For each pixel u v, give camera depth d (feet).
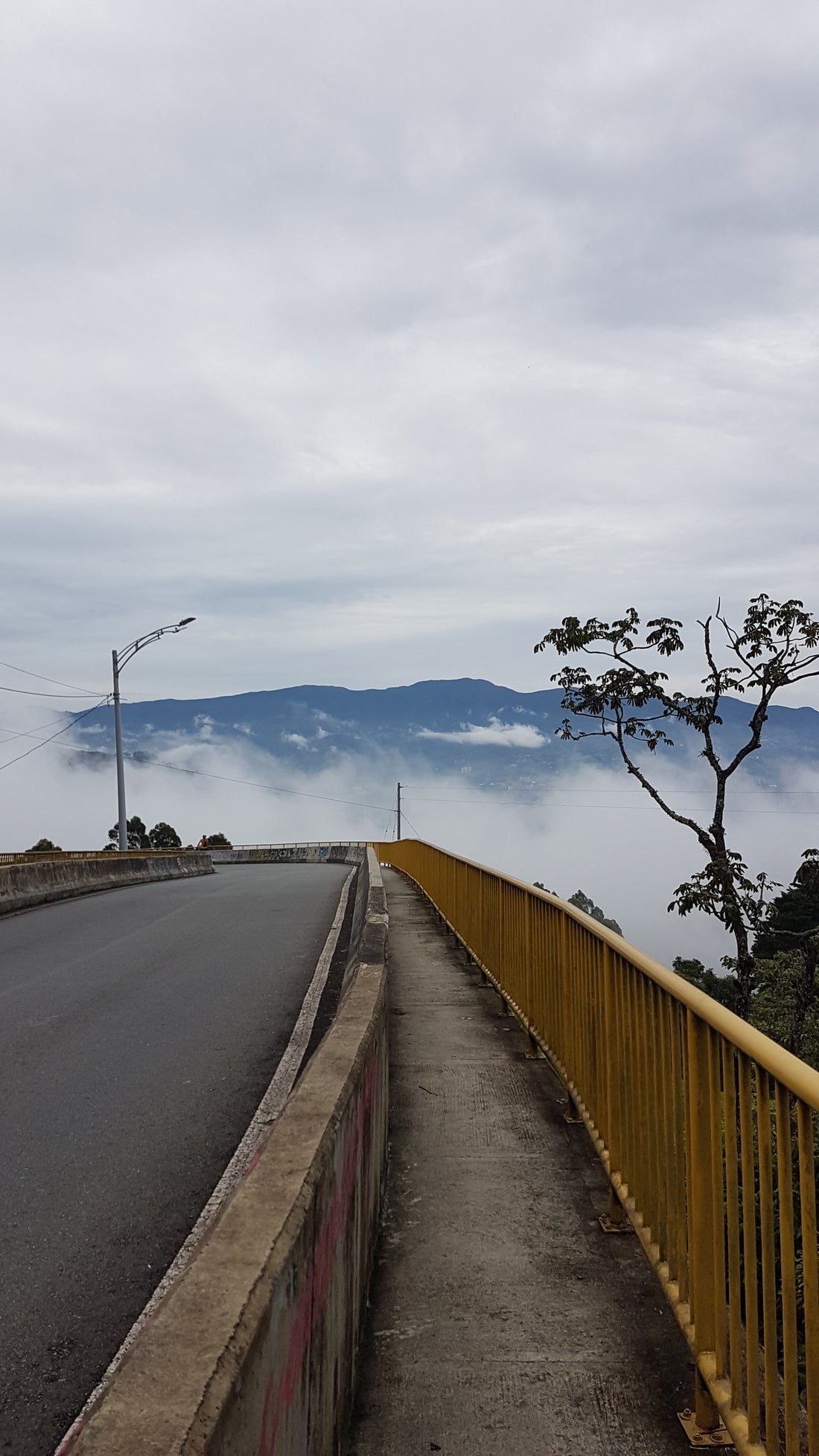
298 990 31.99
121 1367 5.42
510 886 27.99
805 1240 7.45
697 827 48.85
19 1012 28.71
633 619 50.88
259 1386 5.94
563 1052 20.03
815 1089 7.00
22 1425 10.09
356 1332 11.12
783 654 48.55
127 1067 22.95
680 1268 11.11
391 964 38.99
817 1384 7.26
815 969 42.83
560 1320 12.43
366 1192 12.82
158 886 83.10
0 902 57.67
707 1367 9.95
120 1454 4.69
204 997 30.89
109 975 34.65
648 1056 12.77
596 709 51.11
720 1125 10.00
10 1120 19.31
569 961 19.36
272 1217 7.39
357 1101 11.87
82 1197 15.71
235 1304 6.07
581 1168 17.37
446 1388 11.03
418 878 78.64
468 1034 26.96
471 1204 15.92
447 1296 13.06
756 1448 8.66
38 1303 12.49
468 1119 19.98
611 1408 10.66
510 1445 10.09
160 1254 13.84
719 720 49.62
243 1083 21.76
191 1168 16.93
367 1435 10.24
